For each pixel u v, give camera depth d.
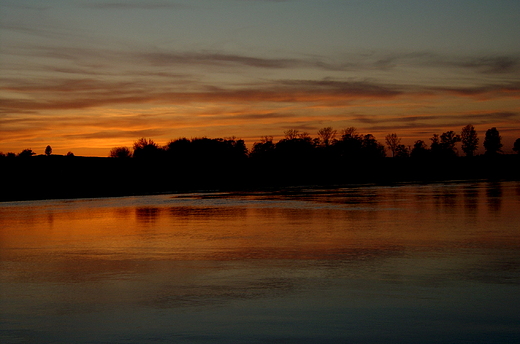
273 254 17.45
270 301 11.42
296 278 13.64
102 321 10.14
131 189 92.12
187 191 82.06
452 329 9.47
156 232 24.44
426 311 10.55
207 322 10.01
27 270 15.16
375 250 18.03
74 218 33.34
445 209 35.72
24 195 71.94
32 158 130.62
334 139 182.25
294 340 8.99
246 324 9.85
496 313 10.39
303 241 20.55
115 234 23.89
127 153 198.50
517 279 13.25
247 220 29.91
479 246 18.70
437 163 185.00
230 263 15.90
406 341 8.90
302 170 156.12
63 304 11.38
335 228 25.02
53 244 20.73
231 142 176.50
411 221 27.86
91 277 14.09
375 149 184.00
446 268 14.70
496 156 198.50
